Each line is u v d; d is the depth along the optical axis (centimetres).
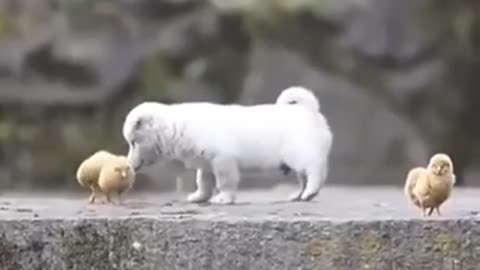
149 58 1598
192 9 1625
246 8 1606
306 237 411
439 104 1611
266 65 1573
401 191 710
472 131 1616
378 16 1620
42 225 414
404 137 1511
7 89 1571
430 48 1619
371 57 1614
